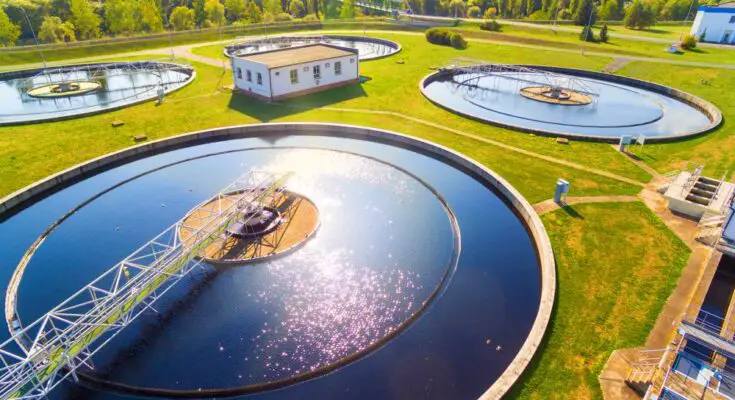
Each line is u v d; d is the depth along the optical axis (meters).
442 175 24.58
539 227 18.78
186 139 28.28
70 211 21.41
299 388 12.85
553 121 33.28
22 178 23.19
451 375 13.24
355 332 14.65
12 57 50.44
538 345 13.19
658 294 15.29
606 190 22.00
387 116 32.12
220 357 13.80
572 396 11.82
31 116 33.56
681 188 20.81
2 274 17.48
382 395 12.65
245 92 37.09
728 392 11.05
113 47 56.03
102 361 13.72
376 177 24.28
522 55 53.56
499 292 16.47
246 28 69.88
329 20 81.31
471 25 73.88
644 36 65.75
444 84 43.12
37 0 78.81
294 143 28.52
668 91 41.00
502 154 26.00
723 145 27.50
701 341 12.02
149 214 21.12
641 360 12.73
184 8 79.25
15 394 11.76
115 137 28.27
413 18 86.06
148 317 15.22
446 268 17.56
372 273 17.17
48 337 14.38
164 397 12.73
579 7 77.19
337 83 39.38
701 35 62.75
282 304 15.70
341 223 20.16
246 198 20.56
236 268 17.31
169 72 47.44
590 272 16.41
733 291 15.69
